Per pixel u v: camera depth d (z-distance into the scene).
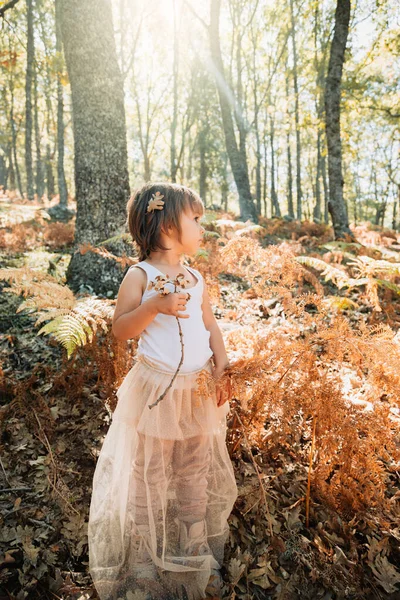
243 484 2.01
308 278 2.54
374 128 30.78
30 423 2.27
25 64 17.41
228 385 1.63
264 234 8.27
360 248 6.12
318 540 1.73
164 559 1.54
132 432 1.57
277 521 1.83
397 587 1.60
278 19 18.48
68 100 23.34
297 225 10.89
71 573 1.60
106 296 3.88
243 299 4.04
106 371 2.34
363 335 1.67
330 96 7.80
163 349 1.52
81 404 2.49
